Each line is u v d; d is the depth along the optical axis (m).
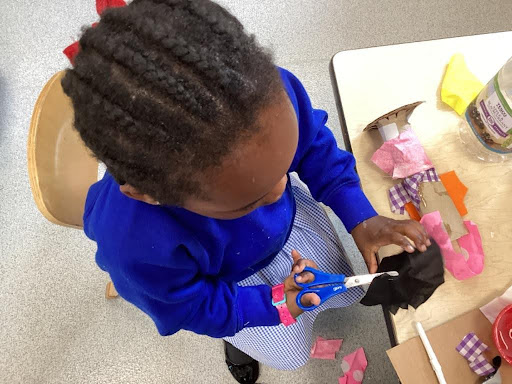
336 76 0.75
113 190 0.55
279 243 0.74
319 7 1.58
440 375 0.57
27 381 1.25
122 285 0.60
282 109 0.37
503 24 1.49
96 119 0.35
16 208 1.41
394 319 0.61
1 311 1.31
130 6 0.36
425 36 1.51
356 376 1.16
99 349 1.26
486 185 0.67
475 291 0.61
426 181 0.66
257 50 0.36
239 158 0.36
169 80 0.33
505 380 0.57
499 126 0.61
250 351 0.99
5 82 1.59
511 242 0.63
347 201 0.70
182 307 0.63
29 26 1.66
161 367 1.24
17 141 1.50
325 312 1.24
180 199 0.39
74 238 1.37
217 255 0.63
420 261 0.61
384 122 0.69
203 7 0.35
